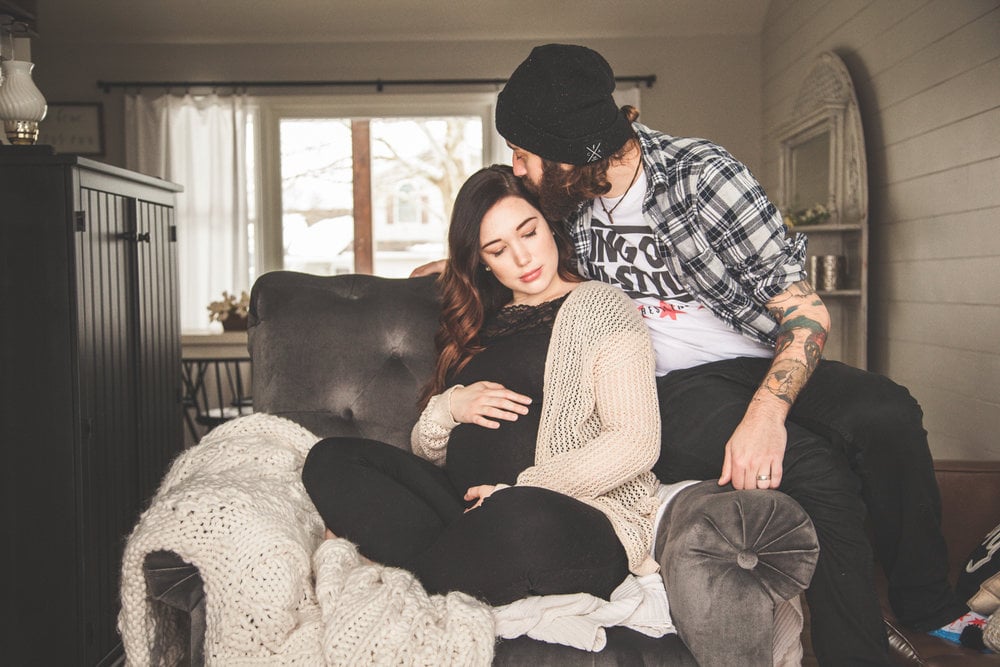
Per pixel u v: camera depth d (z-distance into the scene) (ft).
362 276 6.82
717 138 18.26
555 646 4.24
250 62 18.16
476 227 5.66
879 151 12.32
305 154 27.50
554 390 5.16
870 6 12.44
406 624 3.99
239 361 15.65
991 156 9.32
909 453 4.84
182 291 17.97
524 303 5.91
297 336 6.45
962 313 10.02
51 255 6.79
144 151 17.85
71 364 6.83
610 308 5.22
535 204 5.71
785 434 4.71
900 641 5.01
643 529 4.84
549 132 5.09
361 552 4.81
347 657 3.93
